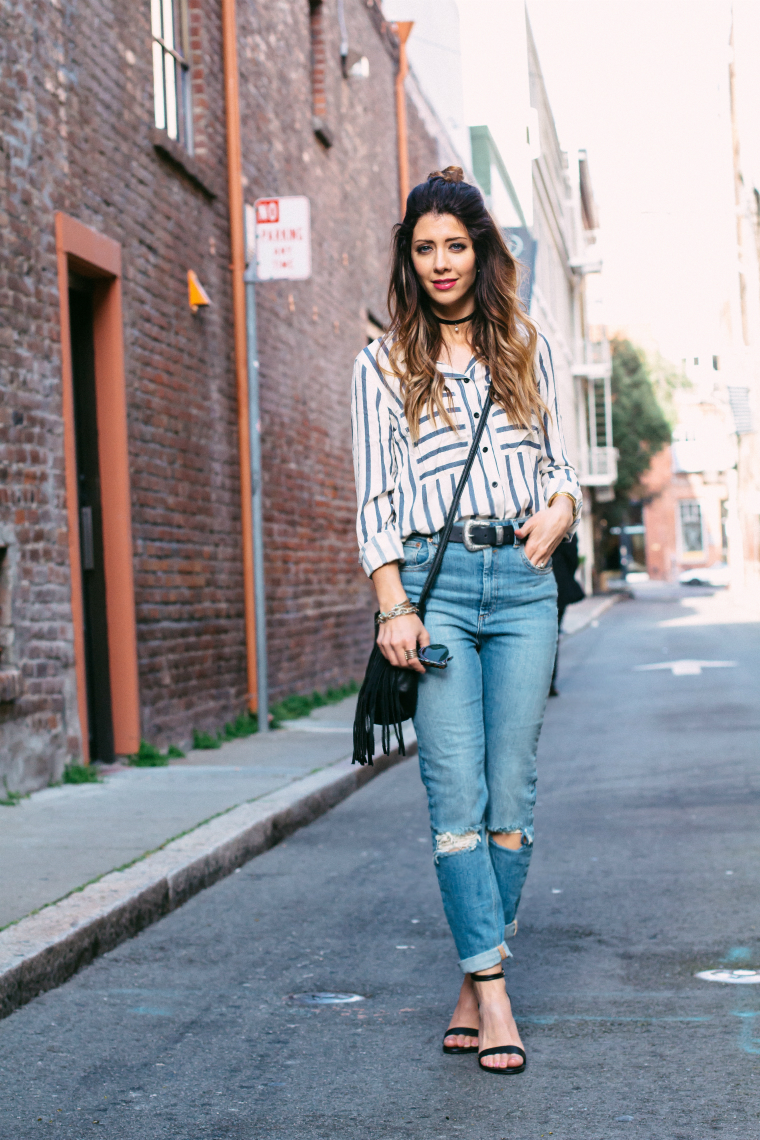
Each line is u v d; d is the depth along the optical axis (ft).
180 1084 9.22
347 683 41.14
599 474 125.80
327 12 39.70
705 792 21.59
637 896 14.73
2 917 12.50
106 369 23.25
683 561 206.39
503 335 9.21
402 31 50.70
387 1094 8.91
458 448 9.14
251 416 29.19
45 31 20.62
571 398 99.09
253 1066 9.57
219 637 28.60
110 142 23.18
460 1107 8.61
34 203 20.06
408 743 28.22
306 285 37.42
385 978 11.83
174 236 26.45
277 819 18.61
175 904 14.61
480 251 9.24
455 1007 10.75
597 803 21.03
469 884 9.24
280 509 34.27
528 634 9.23
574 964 12.10
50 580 20.33
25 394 19.61
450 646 9.11
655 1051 9.61
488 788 9.50
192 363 27.30
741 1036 9.87
